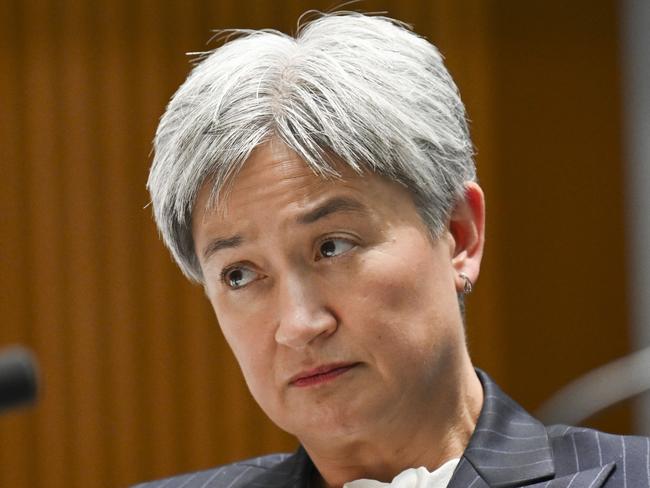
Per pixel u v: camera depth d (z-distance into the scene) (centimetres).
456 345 518
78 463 1279
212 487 601
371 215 491
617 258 1325
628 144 1330
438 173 508
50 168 1280
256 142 490
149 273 1290
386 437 511
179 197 511
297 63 507
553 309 1321
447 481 511
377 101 494
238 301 509
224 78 509
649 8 1320
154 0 1297
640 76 1326
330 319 488
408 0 1314
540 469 504
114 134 1288
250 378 518
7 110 1276
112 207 1287
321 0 1306
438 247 511
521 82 1327
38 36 1281
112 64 1291
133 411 1287
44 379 1275
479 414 534
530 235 1321
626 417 1274
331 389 497
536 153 1325
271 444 1305
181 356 1295
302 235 488
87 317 1283
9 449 1272
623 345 1320
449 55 1316
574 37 1330
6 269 1275
